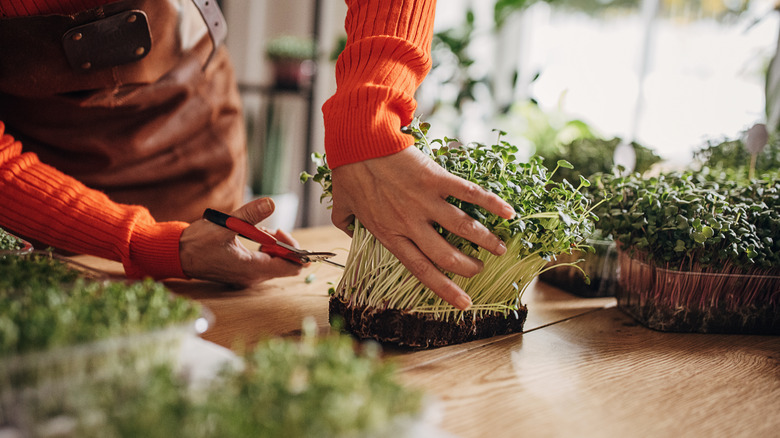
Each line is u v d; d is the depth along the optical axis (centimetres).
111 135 130
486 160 87
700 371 83
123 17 116
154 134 133
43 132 126
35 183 100
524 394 71
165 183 140
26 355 48
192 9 133
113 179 132
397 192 80
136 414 42
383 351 82
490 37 349
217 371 52
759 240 94
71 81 118
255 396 45
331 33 349
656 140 300
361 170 82
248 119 333
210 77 143
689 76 285
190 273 105
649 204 97
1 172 98
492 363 80
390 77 87
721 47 271
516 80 290
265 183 308
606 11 314
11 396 48
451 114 315
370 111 82
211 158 143
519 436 61
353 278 87
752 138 118
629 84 309
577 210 95
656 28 297
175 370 55
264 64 350
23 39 112
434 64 277
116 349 50
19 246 87
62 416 49
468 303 80
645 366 83
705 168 131
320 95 349
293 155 353
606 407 69
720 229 91
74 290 59
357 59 90
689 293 98
